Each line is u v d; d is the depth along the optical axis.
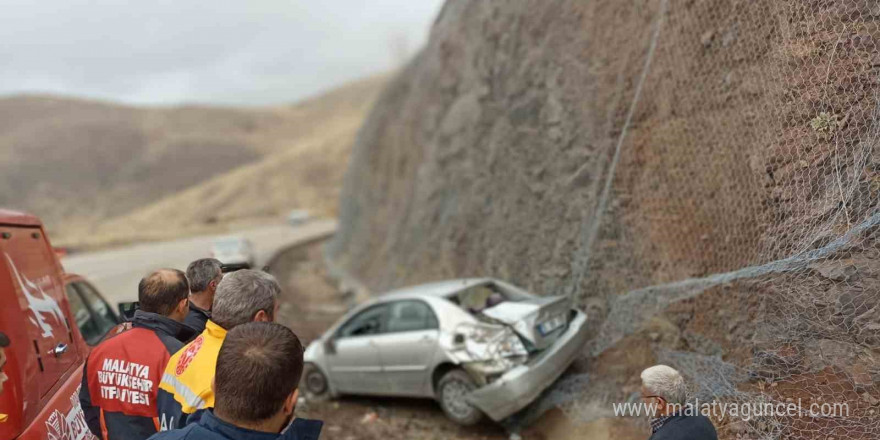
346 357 7.43
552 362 5.77
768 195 4.87
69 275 4.98
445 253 11.39
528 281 8.31
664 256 6.06
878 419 3.58
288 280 21.64
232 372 1.99
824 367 4.00
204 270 3.52
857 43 4.39
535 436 6.02
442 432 6.27
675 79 6.37
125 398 2.91
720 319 5.15
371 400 7.69
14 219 3.62
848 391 3.80
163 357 2.94
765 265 4.52
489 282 7.20
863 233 4.01
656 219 6.27
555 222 7.97
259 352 2.01
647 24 7.06
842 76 4.43
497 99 10.59
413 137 16.19
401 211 15.65
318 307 16.08
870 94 4.20
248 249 24.03
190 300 3.52
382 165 19.28
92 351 3.06
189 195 108.94
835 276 4.07
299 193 93.31
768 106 5.08
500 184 9.80
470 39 12.73
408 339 6.67
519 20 10.28
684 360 5.23
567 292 7.32
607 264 6.79
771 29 5.23
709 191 5.67
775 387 4.25
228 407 1.99
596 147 7.51
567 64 8.52
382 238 17.12
